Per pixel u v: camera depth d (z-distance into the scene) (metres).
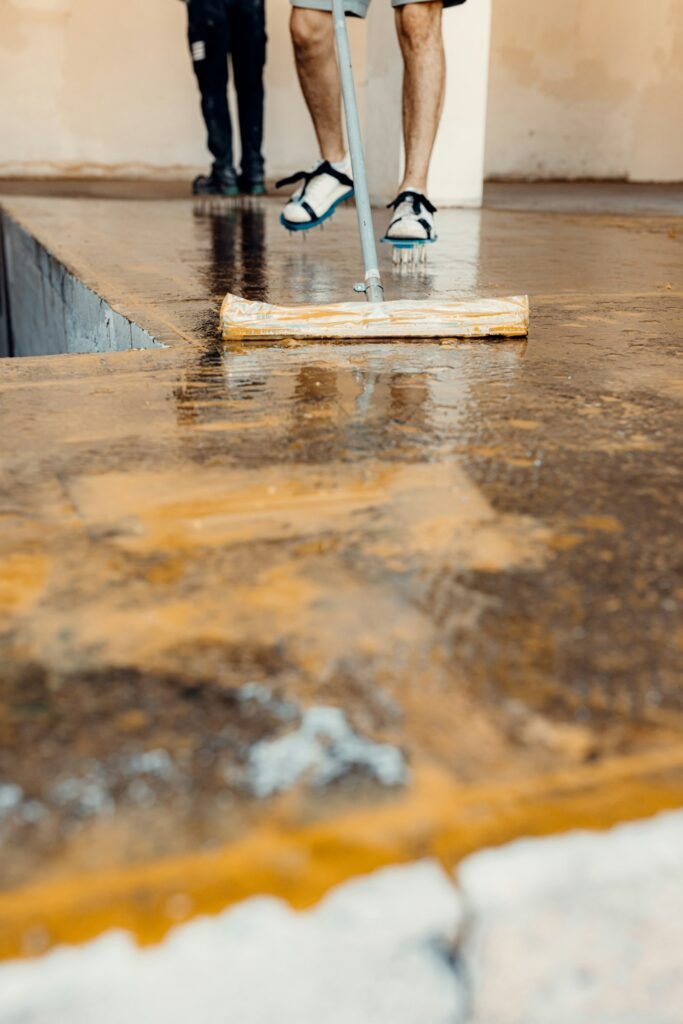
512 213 4.05
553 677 0.49
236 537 0.67
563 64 7.59
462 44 4.19
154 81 6.89
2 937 0.33
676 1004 0.38
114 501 0.74
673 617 0.56
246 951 0.33
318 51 2.30
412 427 0.94
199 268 2.05
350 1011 0.34
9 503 0.73
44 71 6.63
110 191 5.46
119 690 0.47
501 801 0.40
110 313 1.61
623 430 0.94
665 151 8.02
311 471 0.81
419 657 0.51
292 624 0.55
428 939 0.35
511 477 0.80
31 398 1.05
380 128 4.32
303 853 0.37
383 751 0.43
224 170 5.16
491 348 1.33
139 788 0.40
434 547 0.65
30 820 0.38
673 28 7.71
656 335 1.43
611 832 0.38
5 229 3.78
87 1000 0.32
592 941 0.37
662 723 0.46
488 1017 0.36
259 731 0.44
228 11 4.91
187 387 1.10
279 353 1.29
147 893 0.35
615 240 2.88
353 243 2.61
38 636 0.53
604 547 0.66
